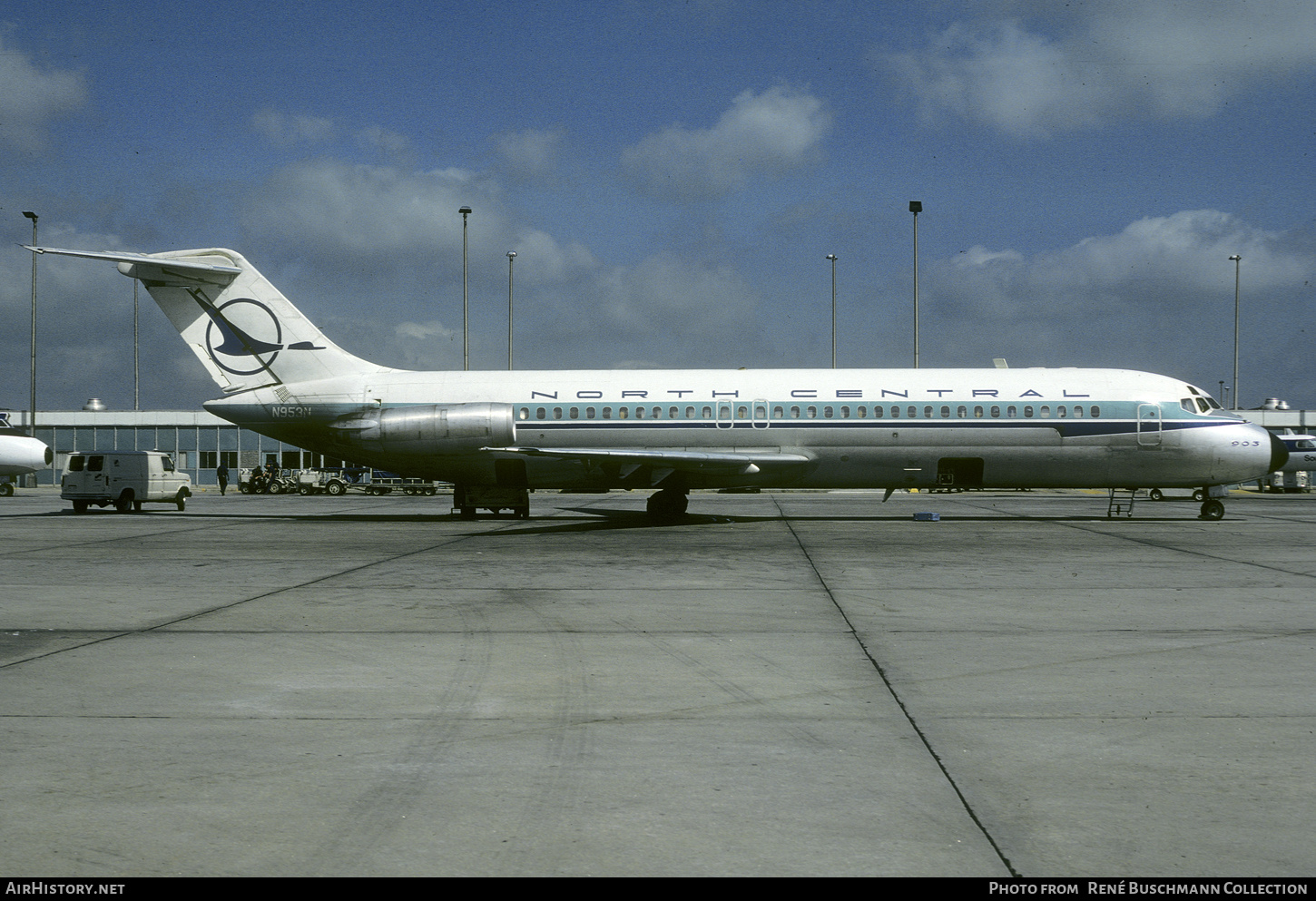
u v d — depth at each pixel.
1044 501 42.53
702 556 17.97
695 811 5.22
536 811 5.22
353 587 13.95
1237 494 52.38
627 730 6.74
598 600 12.73
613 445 26.42
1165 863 4.58
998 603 12.38
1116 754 6.18
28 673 8.48
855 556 17.92
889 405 26.08
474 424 25.78
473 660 9.07
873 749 6.29
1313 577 14.88
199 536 22.78
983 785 5.62
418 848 4.74
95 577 15.16
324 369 27.16
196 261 27.20
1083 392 26.12
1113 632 10.39
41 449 41.59
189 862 4.58
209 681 8.19
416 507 37.84
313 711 7.23
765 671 8.56
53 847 4.75
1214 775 5.78
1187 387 26.69
